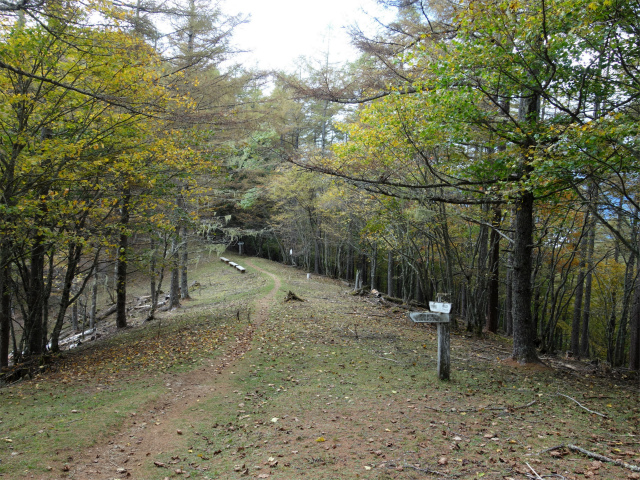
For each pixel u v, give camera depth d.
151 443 5.30
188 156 11.92
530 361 9.45
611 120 6.11
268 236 40.03
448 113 8.48
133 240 17.67
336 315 15.38
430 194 11.79
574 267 20.09
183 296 23.44
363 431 5.38
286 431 5.52
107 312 24.16
